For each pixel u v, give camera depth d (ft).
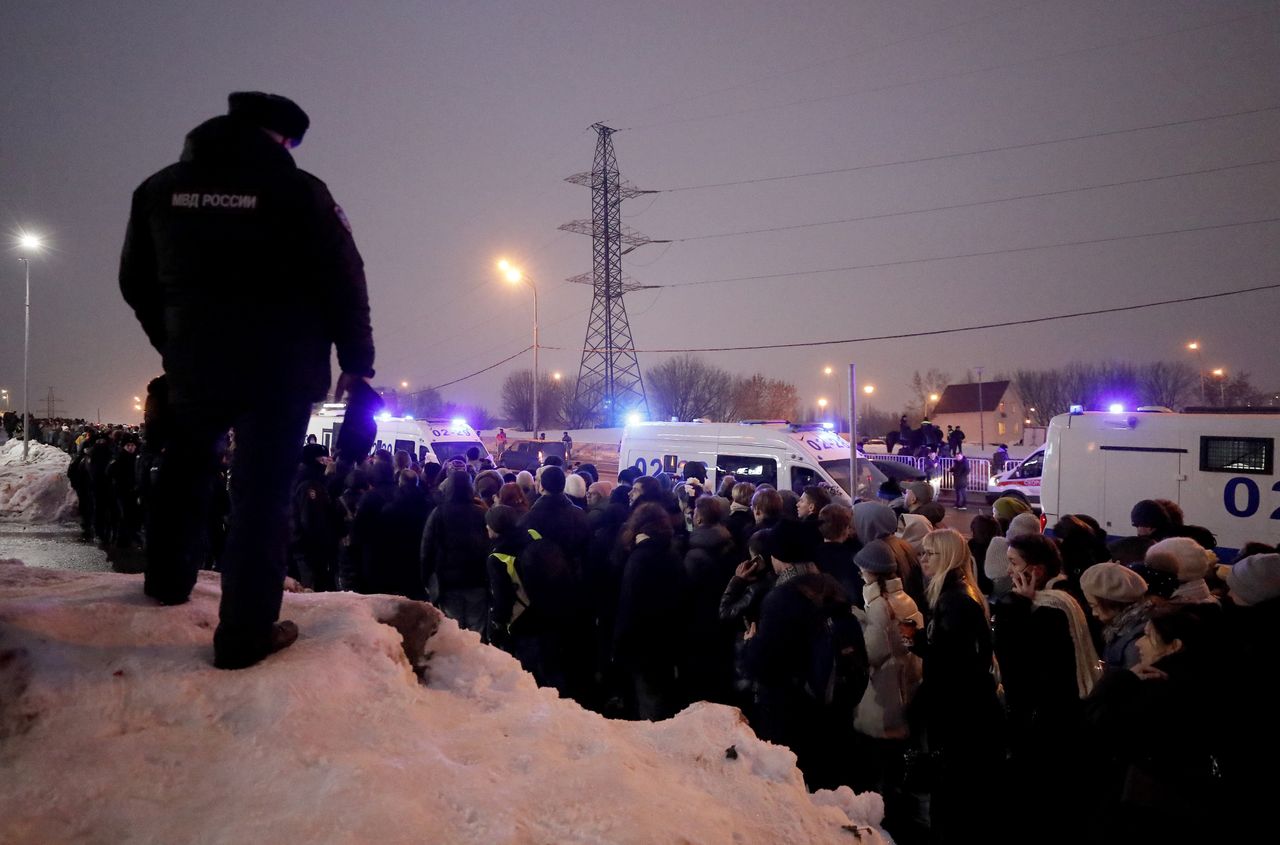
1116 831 10.33
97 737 5.58
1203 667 10.10
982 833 13.62
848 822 7.50
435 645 8.52
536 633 18.86
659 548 17.92
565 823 5.58
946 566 14.70
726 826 6.31
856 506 18.56
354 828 4.90
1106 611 13.62
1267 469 37.47
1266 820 9.50
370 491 25.14
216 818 4.98
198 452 7.36
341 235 6.86
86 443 51.42
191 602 7.91
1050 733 13.50
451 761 6.06
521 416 266.36
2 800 4.92
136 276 7.12
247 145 6.61
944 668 13.96
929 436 94.89
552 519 20.08
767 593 14.93
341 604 8.34
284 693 6.21
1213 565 17.52
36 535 51.29
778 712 13.82
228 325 6.53
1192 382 255.09
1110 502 41.50
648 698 17.67
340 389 7.32
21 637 6.31
